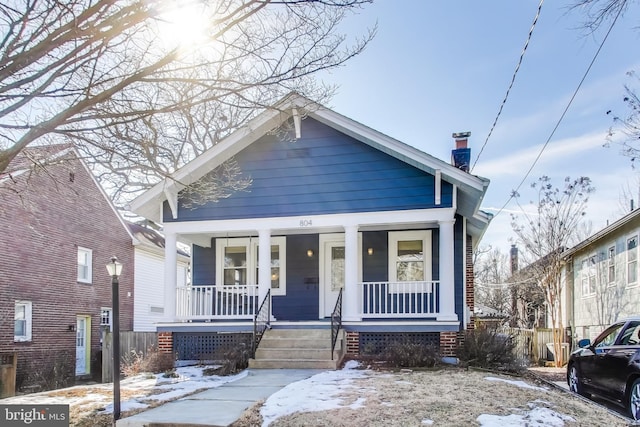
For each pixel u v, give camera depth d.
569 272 25.45
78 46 5.66
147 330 24.70
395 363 11.33
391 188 12.90
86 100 5.62
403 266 14.52
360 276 14.62
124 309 23.05
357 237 13.96
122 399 8.61
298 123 13.10
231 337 13.34
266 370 11.23
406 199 12.77
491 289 43.25
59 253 19.25
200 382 10.23
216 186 11.14
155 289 25.77
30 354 17.64
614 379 9.25
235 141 13.14
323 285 14.98
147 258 25.23
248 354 11.80
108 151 6.97
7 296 16.78
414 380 9.12
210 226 13.63
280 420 6.72
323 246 15.13
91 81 5.78
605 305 20.44
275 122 13.12
